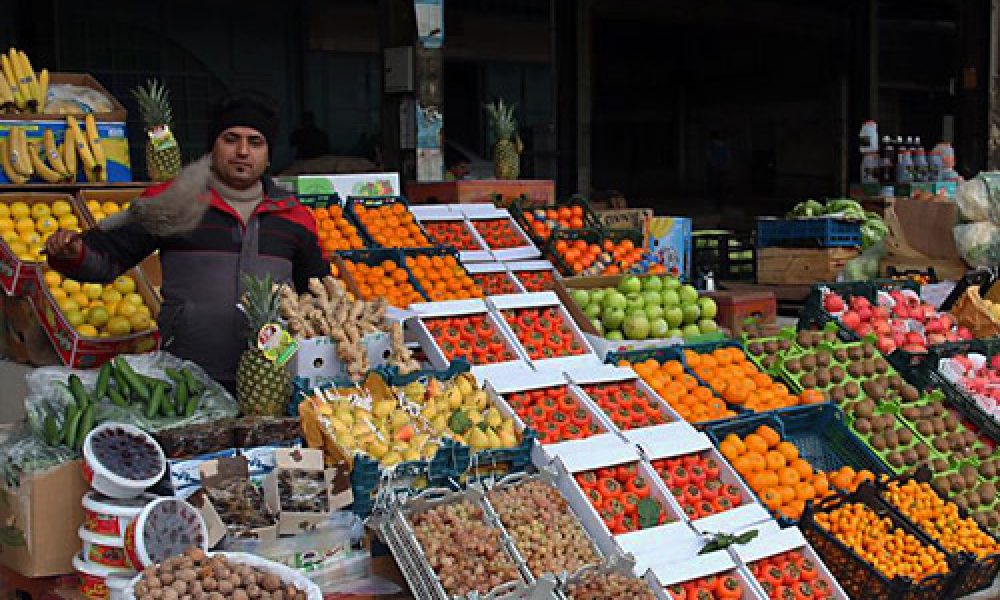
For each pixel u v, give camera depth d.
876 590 4.32
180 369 4.18
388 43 9.21
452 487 4.09
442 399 4.44
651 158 25.80
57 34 13.59
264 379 4.09
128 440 3.55
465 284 6.24
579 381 4.92
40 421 3.82
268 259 4.51
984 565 4.59
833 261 9.21
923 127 25.47
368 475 3.83
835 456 5.30
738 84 24.78
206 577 3.16
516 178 8.09
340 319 4.52
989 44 13.52
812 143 23.56
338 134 16.27
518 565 3.77
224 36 15.01
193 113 14.88
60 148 5.78
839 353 5.78
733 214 23.64
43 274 5.14
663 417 4.94
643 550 4.14
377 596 3.74
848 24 21.61
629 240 7.34
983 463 5.48
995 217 8.53
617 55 24.89
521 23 17.84
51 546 3.62
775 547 4.30
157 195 4.38
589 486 4.31
